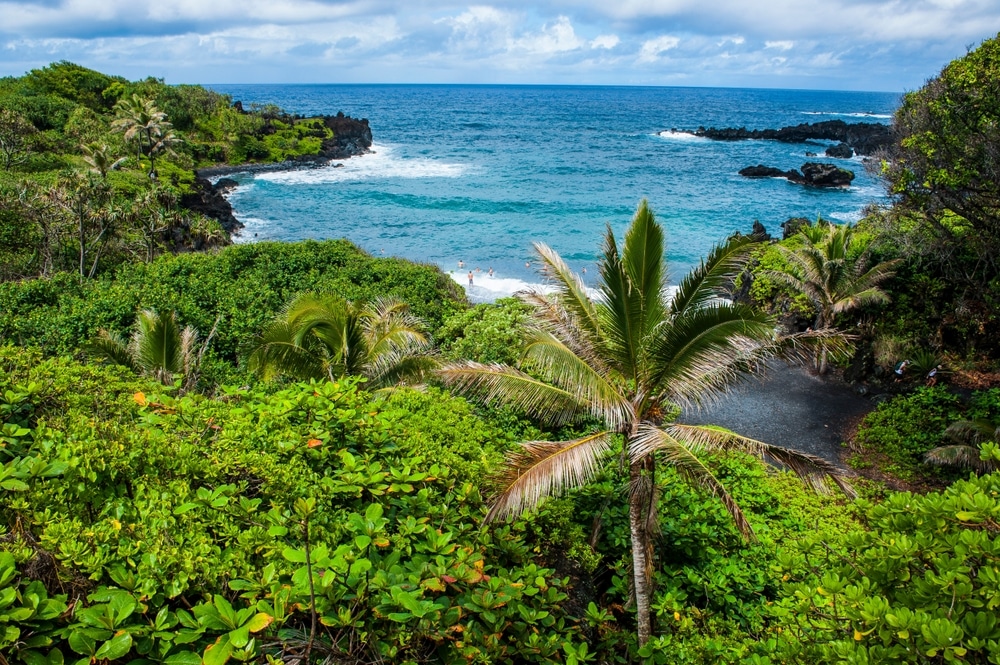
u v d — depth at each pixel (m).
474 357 17.59
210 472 6.68
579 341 8.83
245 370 17.31
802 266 24.31
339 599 5.04
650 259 7.99
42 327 19.19
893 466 17.78
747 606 10.13
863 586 5.28
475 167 85.19
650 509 8.77
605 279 8.19
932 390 19.67
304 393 8.92
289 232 52.25
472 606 5.72
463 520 8.20
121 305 20.56
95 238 34.31
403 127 142.00
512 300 23.19
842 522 14.07
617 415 8.20
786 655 5.66
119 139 61.09
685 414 21.17
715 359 8.14
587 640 8.69
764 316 7.53
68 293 23.47
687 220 54.41
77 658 4.31
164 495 5.80
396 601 4.77
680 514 12.49
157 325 13.57
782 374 24.06
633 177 76.94
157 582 4.61
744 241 8.11
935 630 4.15
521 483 7.79
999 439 15.65
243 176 73.81
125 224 36.25
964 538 4.85
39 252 32.81
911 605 5.09
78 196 32.94
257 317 21.34
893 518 5.84
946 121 17.88
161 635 4.16
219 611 4.33
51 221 32.69
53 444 6.13
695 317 7.84
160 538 5.13
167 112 75.56
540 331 8.38
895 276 23.50
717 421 20.94
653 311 8.34
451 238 50.53
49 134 58.41
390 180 74.75
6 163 49.50
